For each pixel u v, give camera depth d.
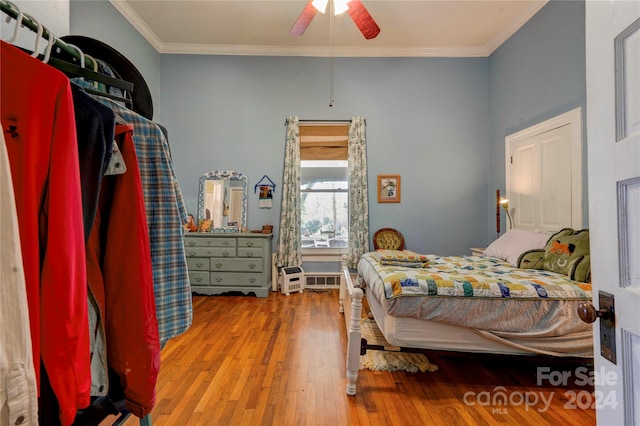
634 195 0.58
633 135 0.57
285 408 1.62
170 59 4.06
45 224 0.56
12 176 0.54
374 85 4.11
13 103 0.55
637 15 0.56
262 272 3.72
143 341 0.75
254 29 3.63
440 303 1.74
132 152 0.78
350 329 1.76
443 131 4.12
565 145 2.76
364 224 4.03
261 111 4.12
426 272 2.05
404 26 3.53
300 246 4.07
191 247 3.76
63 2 1.16
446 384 1.87
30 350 0.50
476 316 1.72
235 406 1.64
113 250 0.75
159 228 0.90
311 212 4.23
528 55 3.27
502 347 1.76
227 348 2.32
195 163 4.12
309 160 4.20
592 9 0.68
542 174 3.05
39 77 0.58
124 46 3.29
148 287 0.78
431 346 1.78
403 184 4.14
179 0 3.12
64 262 0.58
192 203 4.12
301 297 3.72
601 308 0.67
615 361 0.63
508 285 1.77
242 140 4.13
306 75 4.11
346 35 3.74
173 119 4.09
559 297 1.72
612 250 0.63
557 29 2.86
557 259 2.11
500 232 3.81
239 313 3.13
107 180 0.78
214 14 3.35
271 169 4.14
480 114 4.11
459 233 4.13
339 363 2.10
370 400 1.69
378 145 4.13
